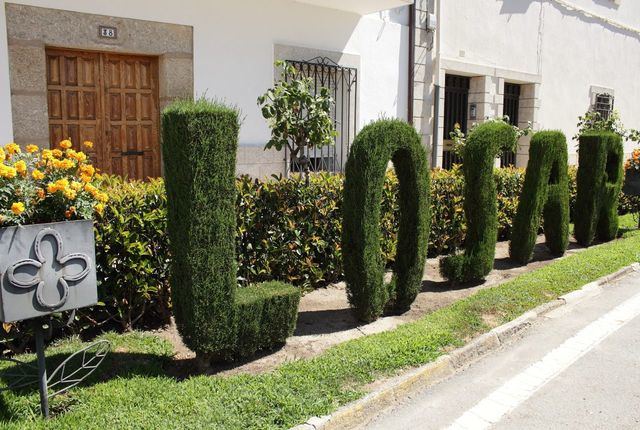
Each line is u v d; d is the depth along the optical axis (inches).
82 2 257.1
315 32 341.7
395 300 219.5
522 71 497.4
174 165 150.3
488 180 255.4
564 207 318.7
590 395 159.9
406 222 217.3
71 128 270.5
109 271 179.0
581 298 248.4
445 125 452.8
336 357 168.6
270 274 227.9
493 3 460.1
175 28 286.0
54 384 133.6
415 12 394.0
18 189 126.0
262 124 324.8
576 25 561.0
